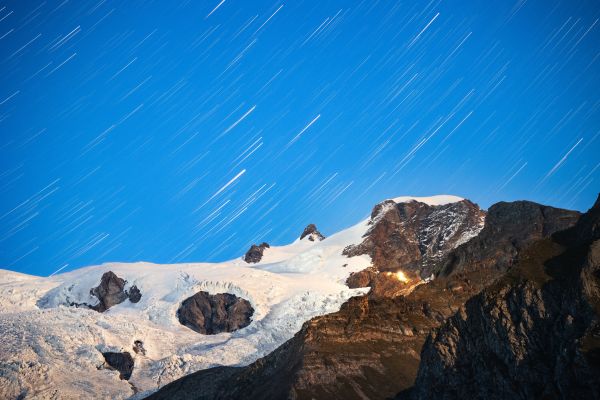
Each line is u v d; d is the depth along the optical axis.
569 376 108.00
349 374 166.38
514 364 118.62
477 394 120.81
